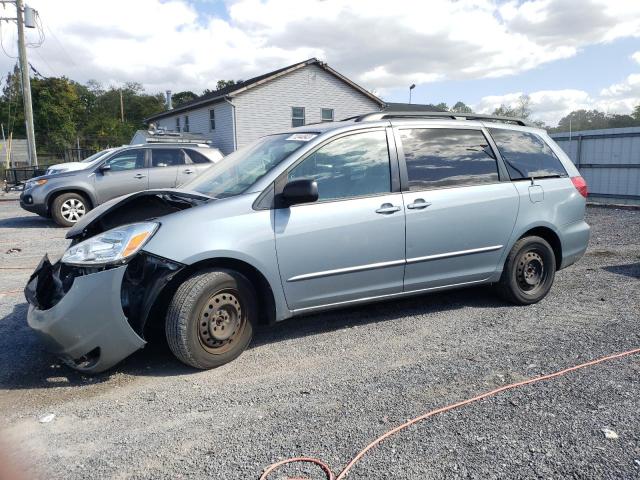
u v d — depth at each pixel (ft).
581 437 9.26
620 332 14.39
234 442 9.41
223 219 12.55
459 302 17.61
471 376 11.91
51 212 37.65
